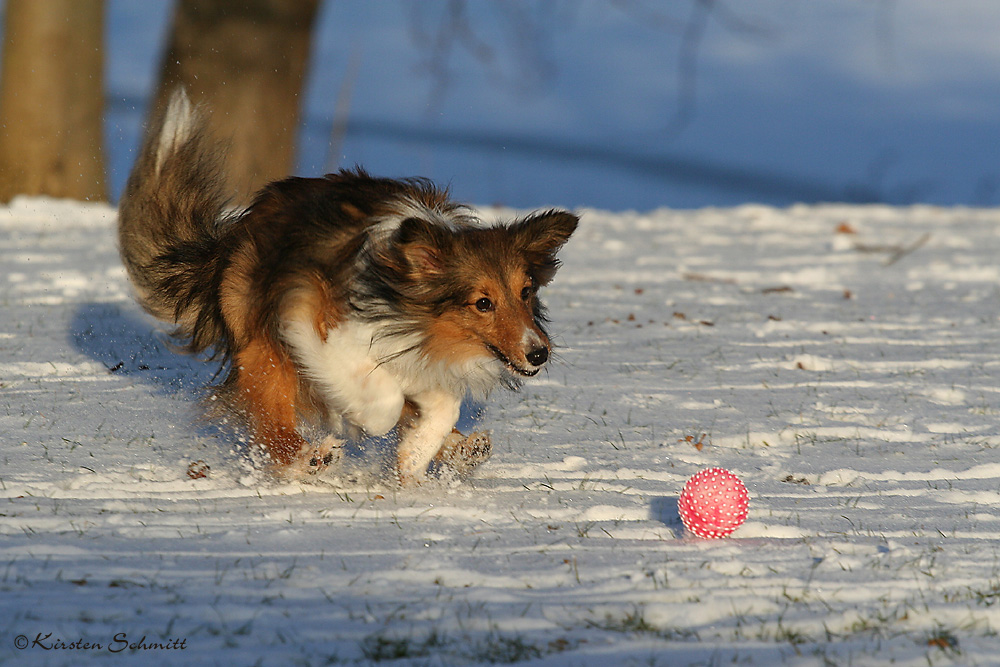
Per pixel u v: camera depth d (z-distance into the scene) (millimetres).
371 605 7121
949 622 7055
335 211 10055
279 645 6449
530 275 10414
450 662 6281
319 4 32844
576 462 11438
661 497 10258
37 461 10703
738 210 36469
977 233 31359
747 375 15883
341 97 32656
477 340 10172
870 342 18219
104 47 33219
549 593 7465
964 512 9805
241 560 7961
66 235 27891
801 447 12320
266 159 31828
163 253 11859
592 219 34625
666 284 23703
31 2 31547
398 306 9977
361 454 11523
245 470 10711
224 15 31266
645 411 13781
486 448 10734
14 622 6641
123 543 8305
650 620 7027
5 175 32250
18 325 17734
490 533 8898
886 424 13297
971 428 13117
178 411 12883
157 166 12070
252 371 10383
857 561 8211
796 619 7027
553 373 15703
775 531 9141
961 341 18297
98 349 16234
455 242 10039
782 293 22859
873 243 29453
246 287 10438
